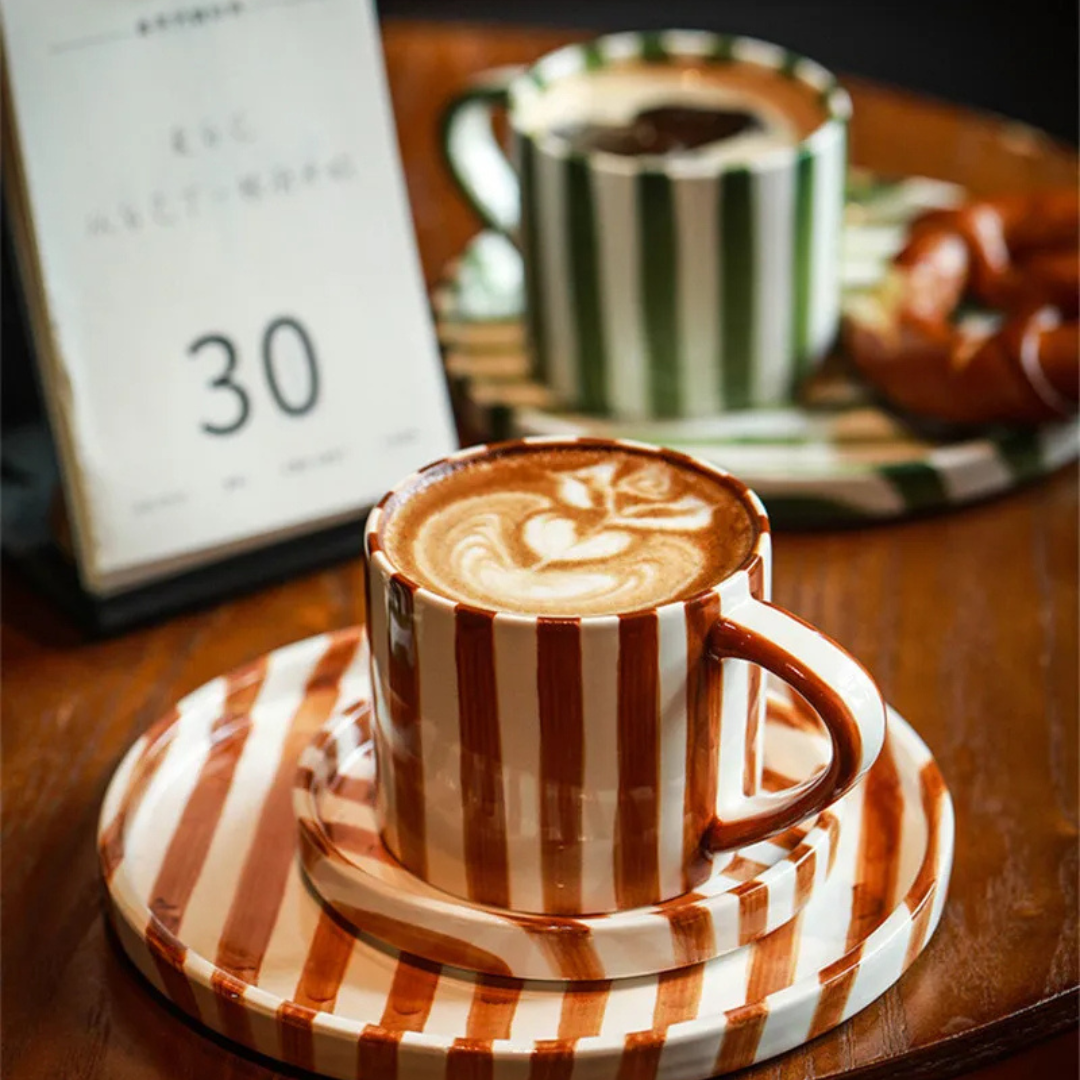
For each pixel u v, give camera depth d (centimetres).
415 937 89
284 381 103
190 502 102
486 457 92
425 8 260
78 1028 90
